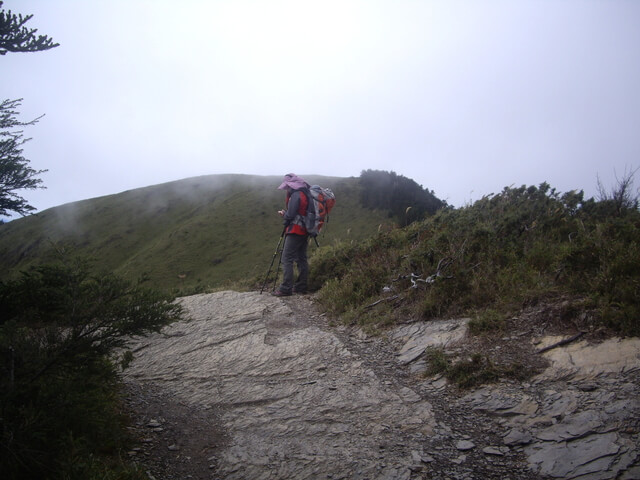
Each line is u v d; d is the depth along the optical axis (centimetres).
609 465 286
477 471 309
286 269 825
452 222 841
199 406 444
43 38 416
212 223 9281
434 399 414
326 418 398
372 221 8262
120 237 9706
